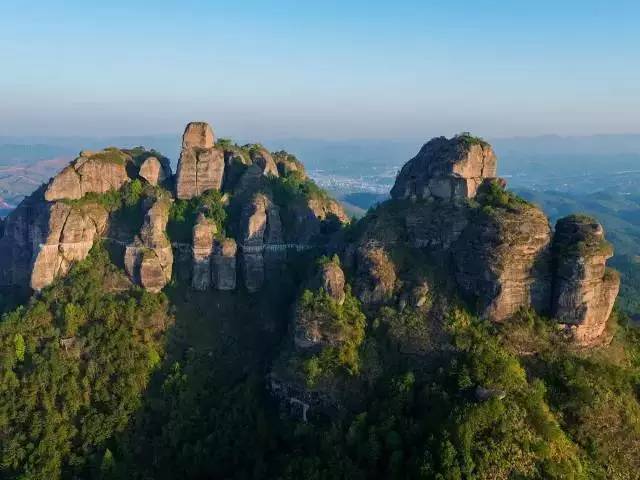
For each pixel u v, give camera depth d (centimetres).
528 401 7456
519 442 7019
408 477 7019
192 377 9788
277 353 9962
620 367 8469
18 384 9019
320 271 9625
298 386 8838
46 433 8475
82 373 9362
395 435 7488
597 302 8612
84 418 8800
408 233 9988
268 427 8881
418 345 8662
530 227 8938
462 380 7700
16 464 8200
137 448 8756
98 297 10425
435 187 10075
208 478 8500
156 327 10338
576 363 8306
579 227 8850
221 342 10638
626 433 7488
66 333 9731
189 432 9050
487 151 10119
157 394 9425
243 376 10044
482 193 9975
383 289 9369
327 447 7694
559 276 8675
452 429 7112
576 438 7450
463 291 9250
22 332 9738
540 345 8544
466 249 9256
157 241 10975
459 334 8619
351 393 8425
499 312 8769
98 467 8306
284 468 7706
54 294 10356
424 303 9125
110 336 9794
